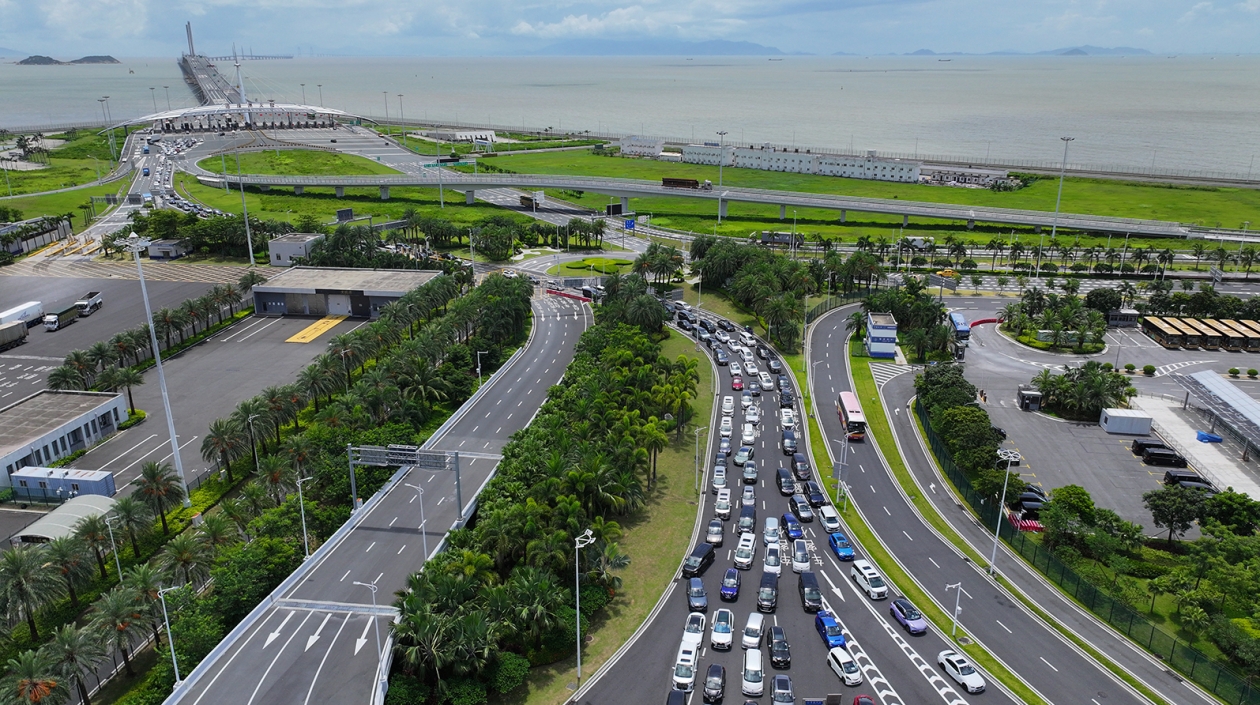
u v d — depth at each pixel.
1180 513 103.44
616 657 87.19
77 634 78.94
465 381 154.00
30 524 106.50
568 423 124.44
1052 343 184.50
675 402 133.75
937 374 147.88
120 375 142.12
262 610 89.88
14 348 177.88
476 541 94.00
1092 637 89.94
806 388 162.00
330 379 140.12
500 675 80.94
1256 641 82.81
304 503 106.62
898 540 109.75
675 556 105.88
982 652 87.12
